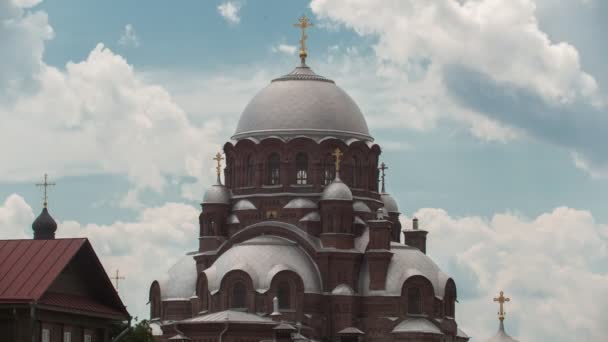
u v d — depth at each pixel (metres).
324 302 185.75
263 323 171.25
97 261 114.12
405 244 199.88
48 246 111.00
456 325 191.50
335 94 196.50
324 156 192.00
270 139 191.88
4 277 108.25
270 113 193.75
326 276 186.62
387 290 186.50
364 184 194.50
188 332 173.00
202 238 193.38
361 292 187.62
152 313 197.38
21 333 107.12
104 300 116.88
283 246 187.38
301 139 191.50
